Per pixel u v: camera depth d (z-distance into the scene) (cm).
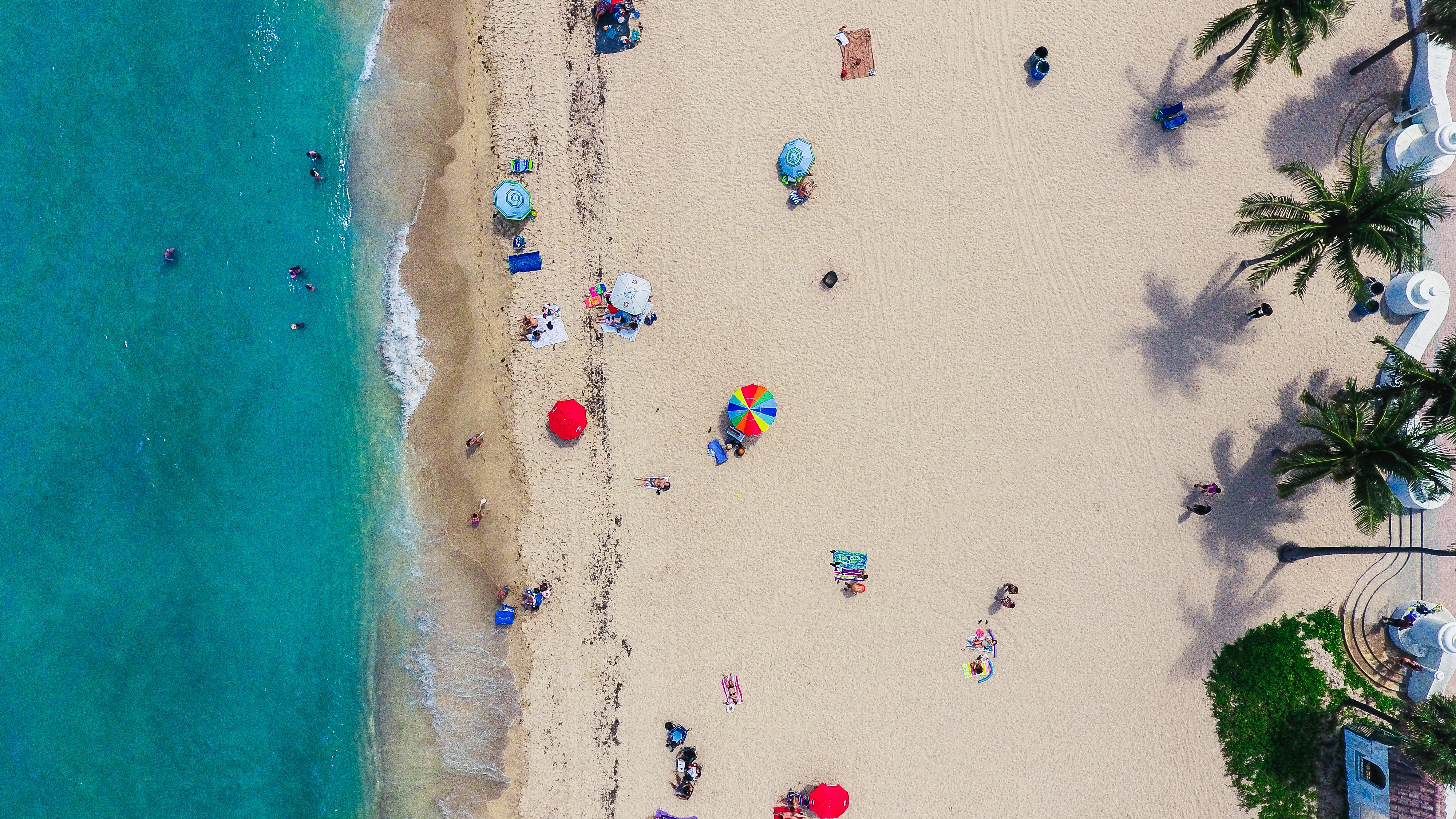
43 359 1975
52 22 1969
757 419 1903
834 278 1988
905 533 1998
